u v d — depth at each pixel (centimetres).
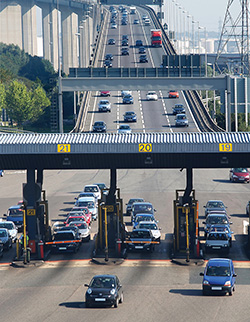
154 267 12062
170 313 8981
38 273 11669
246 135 12088
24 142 11969
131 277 11262
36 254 12938
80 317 8788
